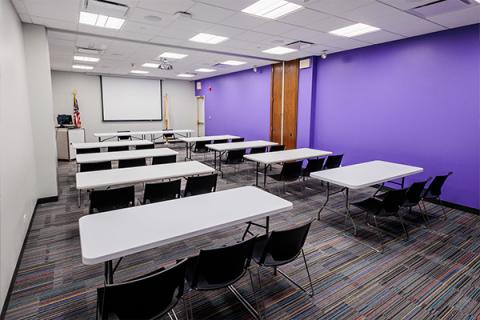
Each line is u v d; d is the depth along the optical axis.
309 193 5.28
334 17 3.91
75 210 4.32
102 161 4.46
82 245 1.68
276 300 2.34
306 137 7.08
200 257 1.72
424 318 2.16
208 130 12.07
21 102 3.62
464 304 2.31
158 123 12.33
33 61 4.37
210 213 2.21
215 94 11.21
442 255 3.08
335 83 6.36
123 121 11.53
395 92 5.22
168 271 1.51
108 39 5.27
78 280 2.59
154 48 6.06
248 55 6.76
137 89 11.66
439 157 4.68
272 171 7.02
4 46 2.85
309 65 6.78
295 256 2.22
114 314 1.52
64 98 10.28
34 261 2.90
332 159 5.18
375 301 2.35
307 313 2.20
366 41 5.21
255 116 8.98
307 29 4.51
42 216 4.08
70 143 8.28
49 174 4.64
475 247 3.26
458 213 4.34
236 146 6.41
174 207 2.33
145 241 1.74
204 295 2.40
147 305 1.53
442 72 4.54
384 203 3.22
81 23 4.30
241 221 2.12
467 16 3.80
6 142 2.64
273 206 2.37
